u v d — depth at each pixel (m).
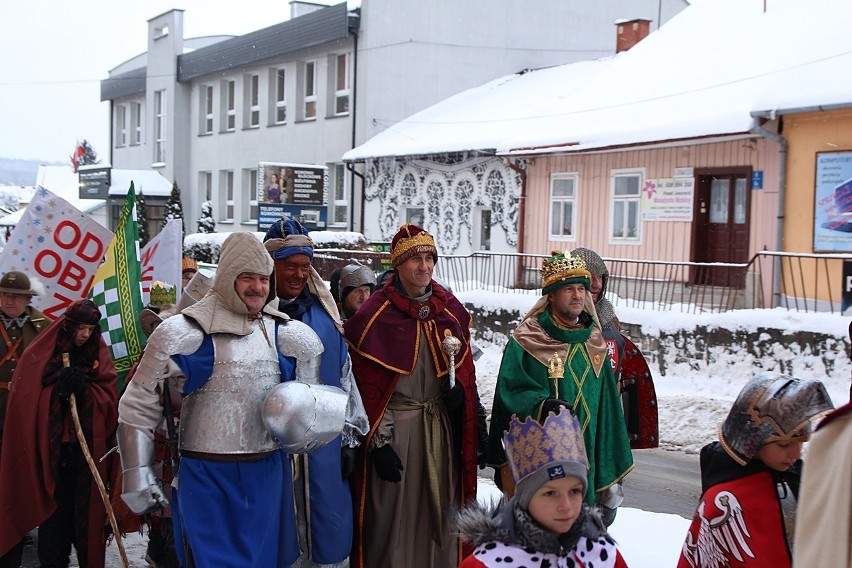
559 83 23.98
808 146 14.20
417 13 26.81
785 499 3.13
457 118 24.20
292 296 4.50
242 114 31.75
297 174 25.00
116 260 5.92
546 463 2.66
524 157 19.97
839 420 2.27
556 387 4.34
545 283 4.45
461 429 4.58
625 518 5.88
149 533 5.32
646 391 5.25
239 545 3.74
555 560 2.69
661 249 17.11
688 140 15.74
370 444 4.46
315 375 4.15
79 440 4.84
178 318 3.83
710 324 12.25
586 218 18.78
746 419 3.09
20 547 5.17
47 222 6.54
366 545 4.56
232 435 3.80
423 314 4.56
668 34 20.94
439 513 4.51
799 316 11.44
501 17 28.06
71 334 5.09
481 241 22.31
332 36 26.75
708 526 3.19
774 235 14.98
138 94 38.41
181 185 35.22
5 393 5.56
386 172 25.03
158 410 3.84
